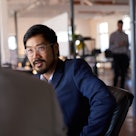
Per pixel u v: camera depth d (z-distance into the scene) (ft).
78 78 4.31
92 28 58.23
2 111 1.89
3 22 22.90
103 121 4.10
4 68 2.18
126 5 40.55
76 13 48.78
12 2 36.22
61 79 4.39
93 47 48.98
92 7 40.14
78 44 23.34
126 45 22.79
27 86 2.01
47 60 4.32
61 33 18.08
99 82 4.26
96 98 4.16
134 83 14.57
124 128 12.69
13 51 25.66
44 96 2.04
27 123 1.93
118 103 4.39
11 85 1.97
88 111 4.44
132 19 14.37
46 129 1.99
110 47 23.17
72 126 4.36
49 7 39.63
